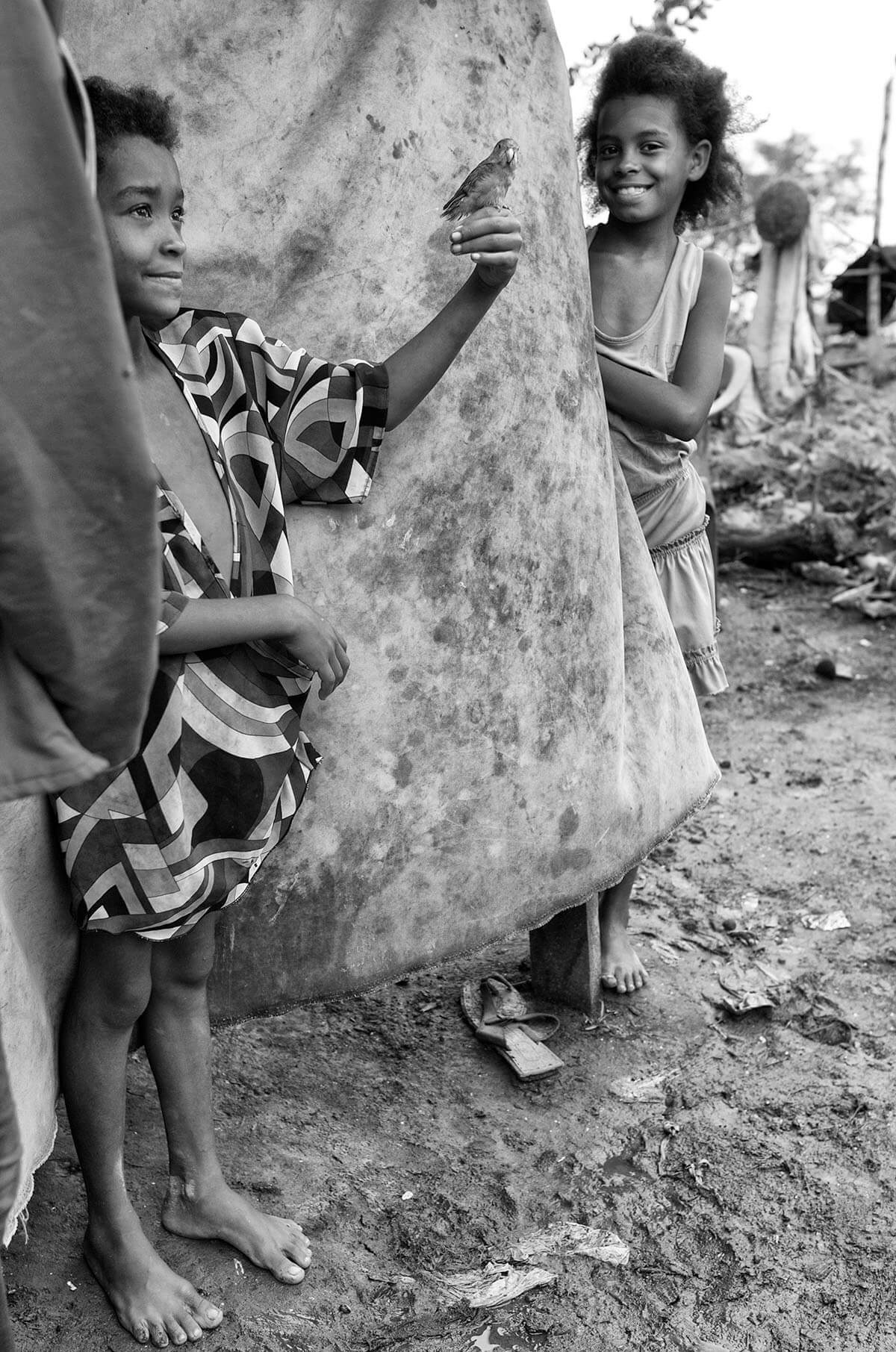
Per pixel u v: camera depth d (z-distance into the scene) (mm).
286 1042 2873
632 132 2668
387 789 2318
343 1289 2221
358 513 2180
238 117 2031
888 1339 2168
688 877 3688
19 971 1804
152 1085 2668
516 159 2285
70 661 1344
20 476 1264
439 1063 2850
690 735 2918
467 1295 2230
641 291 2770
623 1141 2627
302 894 2301
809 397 8391
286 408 2002
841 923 3447
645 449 2861
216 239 2043
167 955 2061
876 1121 2682
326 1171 2488
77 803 1826
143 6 1951
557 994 3041
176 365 1903
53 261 1238
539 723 2480
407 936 2426
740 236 12430
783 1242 2373
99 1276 2131
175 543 1799
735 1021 3053
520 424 2334
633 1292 2256
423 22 2154
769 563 6410
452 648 2330
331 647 1919
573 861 2609
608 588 2570
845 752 4492
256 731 1899
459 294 2055
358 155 2121
